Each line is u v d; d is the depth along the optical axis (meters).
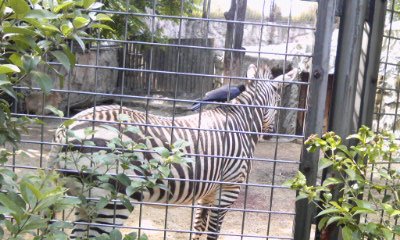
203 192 3.42
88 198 2.41
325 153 2.13
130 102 9.39
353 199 1.88
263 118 4.18
